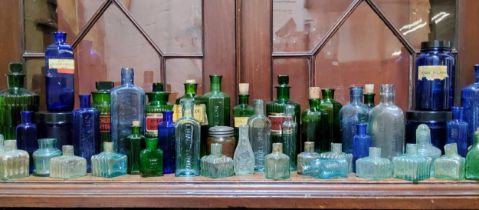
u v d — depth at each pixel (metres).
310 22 1.07
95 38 1.09
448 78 0.94
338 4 1.07
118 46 1.09
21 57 1.07
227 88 1.07
